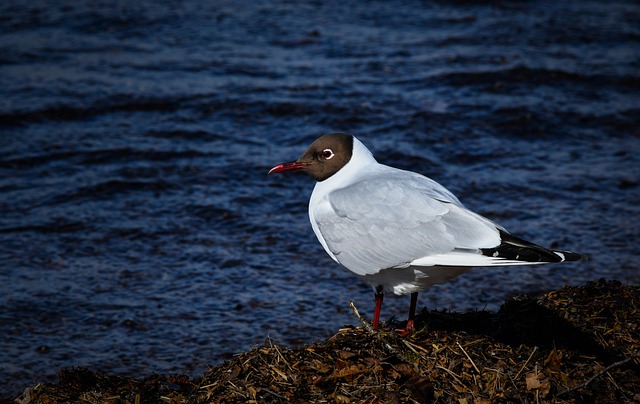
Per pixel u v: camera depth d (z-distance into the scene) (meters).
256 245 13.03
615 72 19.91
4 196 14.30
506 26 22.70
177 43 20.81
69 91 18.00
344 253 8.96
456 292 11.77
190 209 14.05
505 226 13.64
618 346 8.60
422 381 7.71
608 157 16.39
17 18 21.89
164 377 8.76
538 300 9.47
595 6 24.88
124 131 16.61
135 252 12.74
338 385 7.77
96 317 10.98
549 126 17.33
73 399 8.12
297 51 20.59
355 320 10.96
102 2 23.14
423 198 8.58
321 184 9.62
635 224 13.72
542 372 7.86
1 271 12.09
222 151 15.99
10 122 16.72
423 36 21.83
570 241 13.10
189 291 11.67
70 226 13.41
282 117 17.34
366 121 17.19
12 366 9.91
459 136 16.77
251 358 8.24
